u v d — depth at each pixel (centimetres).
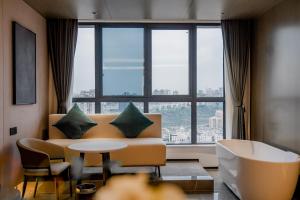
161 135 507
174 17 499
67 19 507
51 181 418
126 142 450
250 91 530
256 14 481
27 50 414
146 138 491
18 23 386
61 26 508
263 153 426
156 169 465
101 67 547
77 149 359
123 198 124
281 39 416
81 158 395
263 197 326
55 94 519
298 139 373
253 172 326
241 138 518
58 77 510
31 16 438
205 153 534
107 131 503
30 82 425
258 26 495
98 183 421
